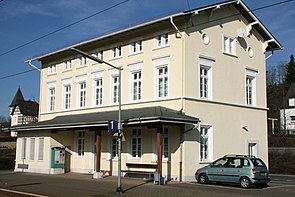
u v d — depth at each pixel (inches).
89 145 1177.4
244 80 1092.5
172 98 932.0
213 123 976.3
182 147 901.8
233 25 1079.6
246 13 1101.1
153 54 995.3
